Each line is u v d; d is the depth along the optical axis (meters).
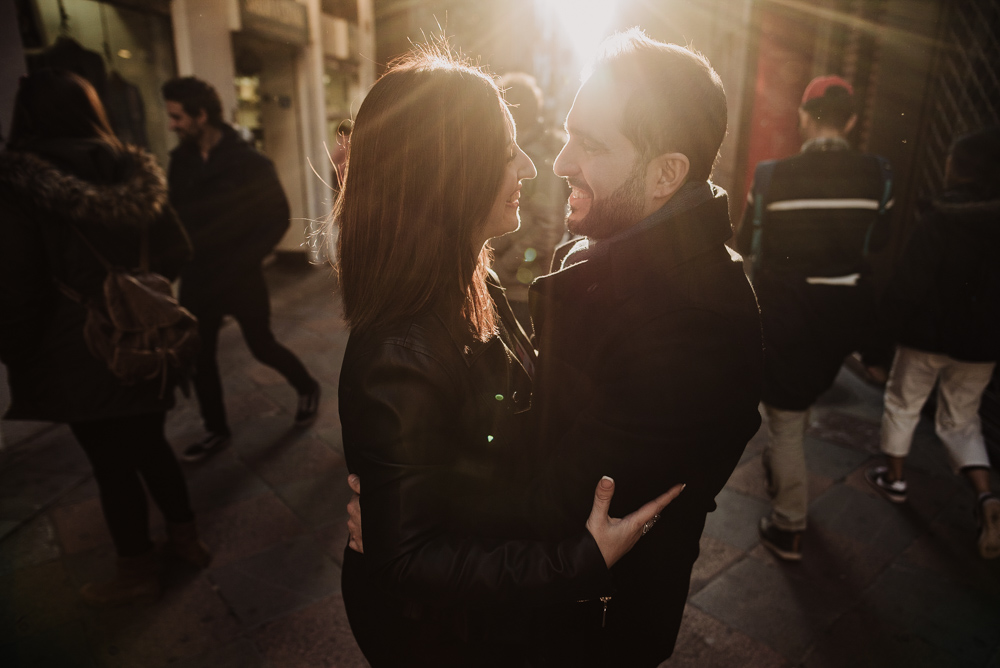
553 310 0.96
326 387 4.01
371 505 0.78
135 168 1.88
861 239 2.09
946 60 3.67
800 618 2.05
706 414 0.78
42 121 1.76
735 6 6.27
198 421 3.49
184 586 2.19
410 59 0.96
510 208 0.94
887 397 2.71
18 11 3.85
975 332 2.29
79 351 1.82
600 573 0.79
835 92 2.05
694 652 1.91
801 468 2.27
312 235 1.03
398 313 0.83
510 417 0.94
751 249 2.28
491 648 0.97
